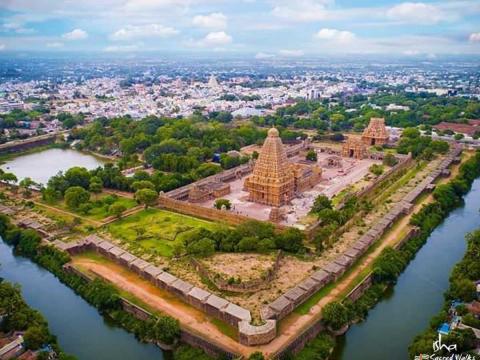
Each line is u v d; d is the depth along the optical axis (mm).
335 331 185875
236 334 179500
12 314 182250
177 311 195375
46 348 172500
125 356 178750
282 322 186000
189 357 171875
